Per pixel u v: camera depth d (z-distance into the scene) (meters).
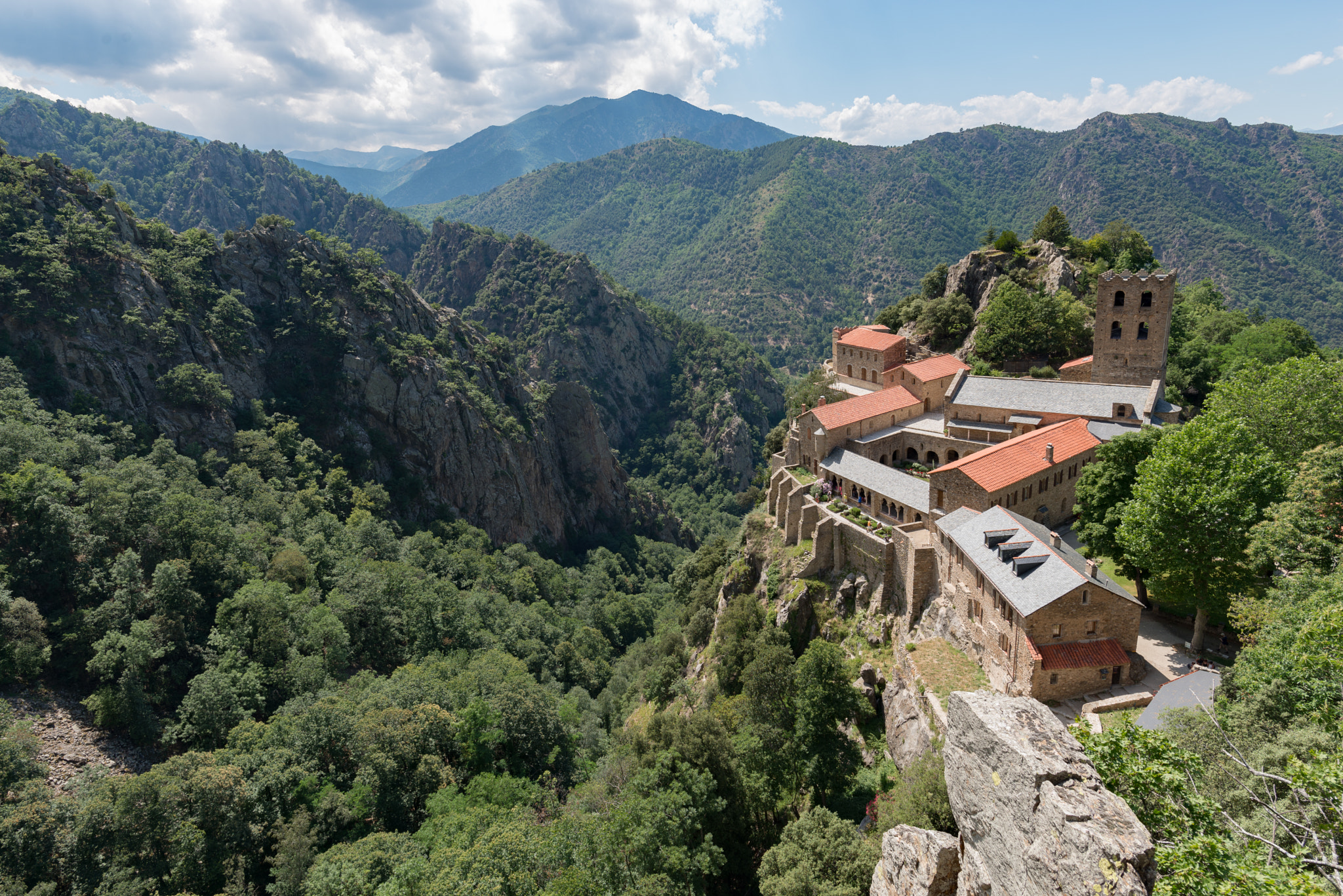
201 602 92.50
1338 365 64.06
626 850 52.47
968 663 56.47
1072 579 49.06
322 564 119.62
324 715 75.56
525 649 122.00
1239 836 23.42
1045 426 82.94
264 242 187.25
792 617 78.62
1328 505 47.00
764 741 62.88
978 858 22.30
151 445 130.62
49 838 58.25
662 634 133.00
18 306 124.81
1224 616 52.94
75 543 91.06
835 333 135.25
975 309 132.38
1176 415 77.25
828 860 44.34
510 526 199.12
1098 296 89.00
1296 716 32.12
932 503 69.50
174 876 58.69
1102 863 17.22
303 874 59.03
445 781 71.50
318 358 178.12
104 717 76.31
